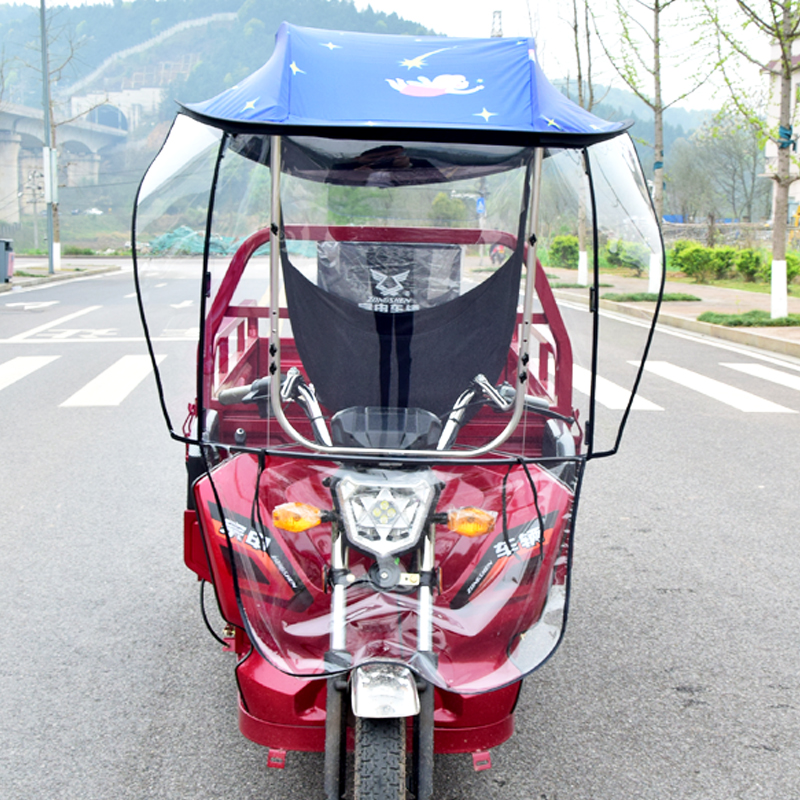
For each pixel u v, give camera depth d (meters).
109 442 7.50
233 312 3.54
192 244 3.12
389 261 3.17
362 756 2.31
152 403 8.98
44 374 10.56
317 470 2.90
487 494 3.00
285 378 3.16
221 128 2.60
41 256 44.25
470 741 2.74
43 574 4.85
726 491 6.45
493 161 2.88
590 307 3.07
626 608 4.57
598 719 3.55
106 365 11.16
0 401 9.06
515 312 2.92
